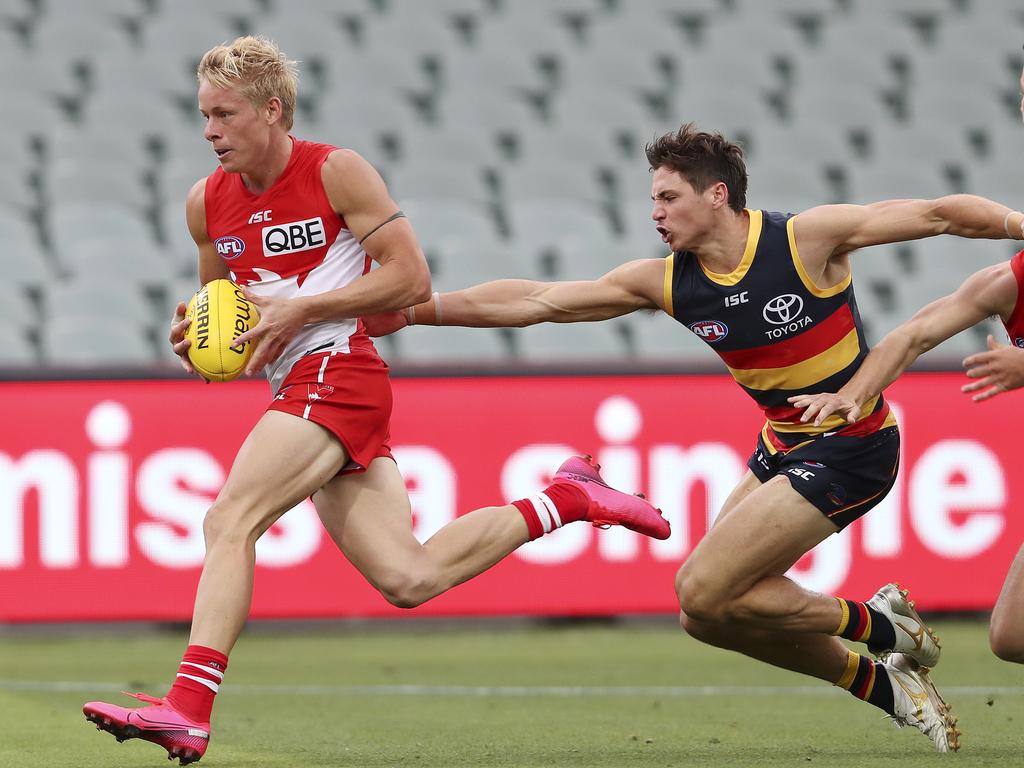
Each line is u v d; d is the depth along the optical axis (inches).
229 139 620.4
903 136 2206.0
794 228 650.8
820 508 656.4
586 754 688.4
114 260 1771.7
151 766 655.1
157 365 1235.2
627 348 1691.7
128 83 2087.8
